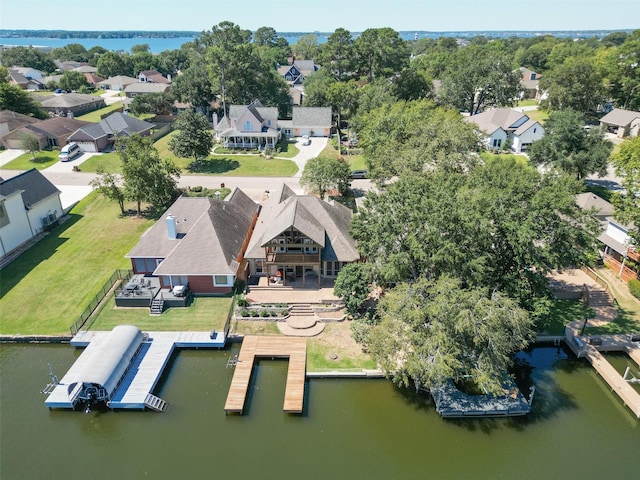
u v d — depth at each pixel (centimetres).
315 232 4166
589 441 2923
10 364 3531
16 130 8494
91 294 4306
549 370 3562
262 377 3409
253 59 10650
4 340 3756
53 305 4138
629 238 4491
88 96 12462
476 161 5266
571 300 4272
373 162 5719
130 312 4028
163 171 6194
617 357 3672
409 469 2703
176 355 3644
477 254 3434
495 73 9738
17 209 5050
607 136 9869
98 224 5706
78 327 3822
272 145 8950
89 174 7488
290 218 4094
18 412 3097
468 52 12506
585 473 2695
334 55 12238
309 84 11969
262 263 4481
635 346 3650
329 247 4309
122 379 3259
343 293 3834
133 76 17188
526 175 3828
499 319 2931
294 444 2862
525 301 3459
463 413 3044
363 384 3350
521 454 2819
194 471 2678
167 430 2961
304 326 3822
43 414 3086
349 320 3941
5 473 2672
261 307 4031
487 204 3491
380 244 3606
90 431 2961
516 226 3372
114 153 8462
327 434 2936
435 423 3034
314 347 3644
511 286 3466
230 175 7562
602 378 3438
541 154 6512
